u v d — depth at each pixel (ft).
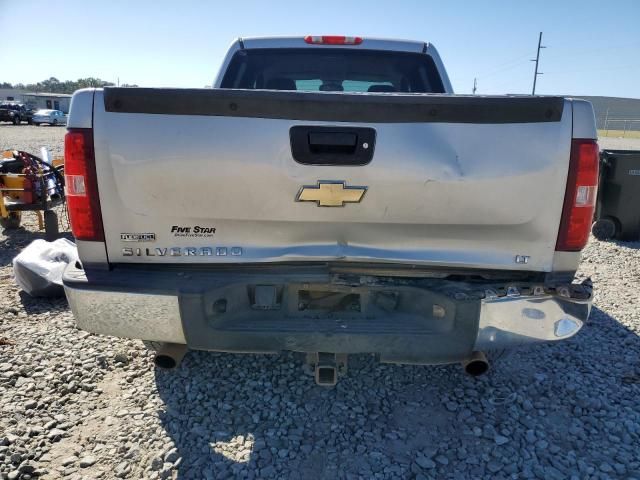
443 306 7.80
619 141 122.62
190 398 9.68
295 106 7.30
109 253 7.89
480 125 7.43
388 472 7.83
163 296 7.59
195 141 7.39
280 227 7.82
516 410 9.53
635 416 9.45
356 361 11.16
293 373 10.66
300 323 7.98
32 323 13.10
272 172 7.48
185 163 7.45
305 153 7.43
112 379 10.41
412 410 9.49
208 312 7.74
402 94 7.36
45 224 21.56
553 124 7.50
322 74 14.01
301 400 9.72
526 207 7.70
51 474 7.66
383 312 8.30
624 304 15.52
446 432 8.87
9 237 22.21
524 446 8.53
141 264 8.07
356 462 8.04
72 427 8.82
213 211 7.68
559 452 8.41
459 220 7.74
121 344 11.90
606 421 9.29
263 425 8.92
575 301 7.77
